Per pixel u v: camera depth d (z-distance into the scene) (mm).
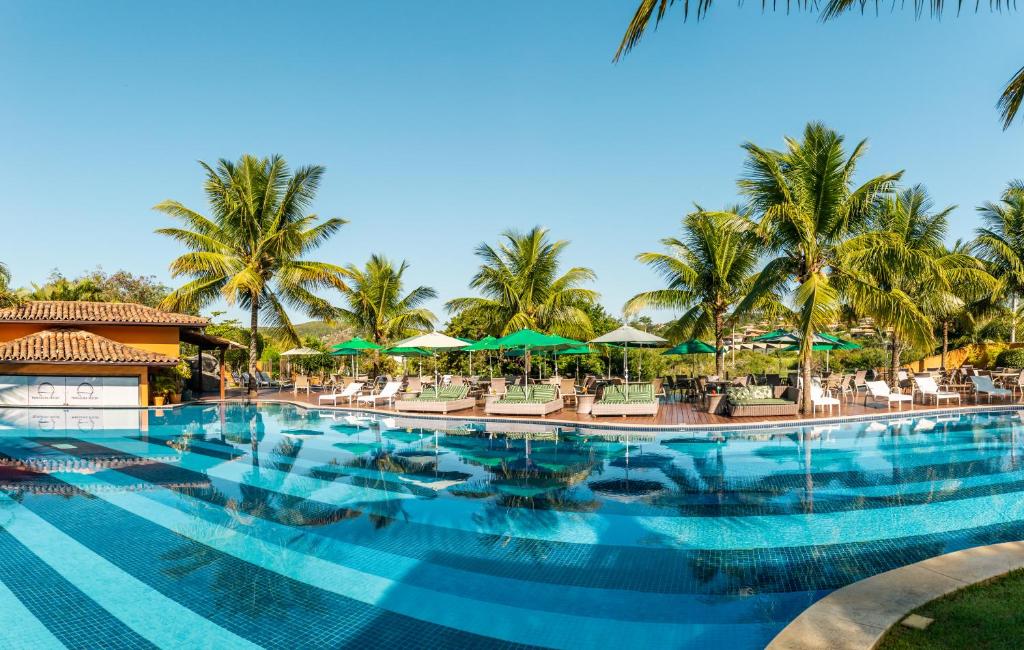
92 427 16125
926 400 18875
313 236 25094
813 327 15234
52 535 6820
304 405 20844
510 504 7867
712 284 21656
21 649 4379
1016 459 10562
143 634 4602
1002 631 3623
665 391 22625
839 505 7668
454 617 4797
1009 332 31344
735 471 9672
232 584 5465
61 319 21188
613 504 7820
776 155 15297
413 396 19750
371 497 8320
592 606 4934
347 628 4648
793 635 3621
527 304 24641
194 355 32438
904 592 4188
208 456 11547
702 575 5512
